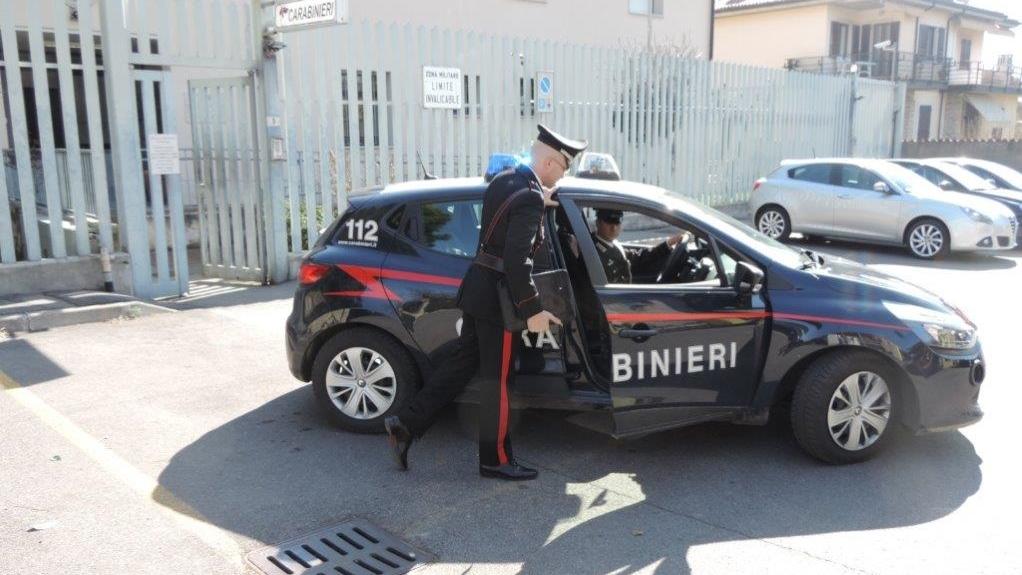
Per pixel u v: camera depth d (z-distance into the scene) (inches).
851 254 511.2
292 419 205.2
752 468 177.2
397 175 414.6
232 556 139.6
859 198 514.0
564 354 177.3
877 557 139.6
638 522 152.7
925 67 1408.7
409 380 191.6
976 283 406.3
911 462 179.9
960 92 1487.5
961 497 162.7
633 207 183.6
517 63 471.2
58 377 236.5
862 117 816.3
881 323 170.7
